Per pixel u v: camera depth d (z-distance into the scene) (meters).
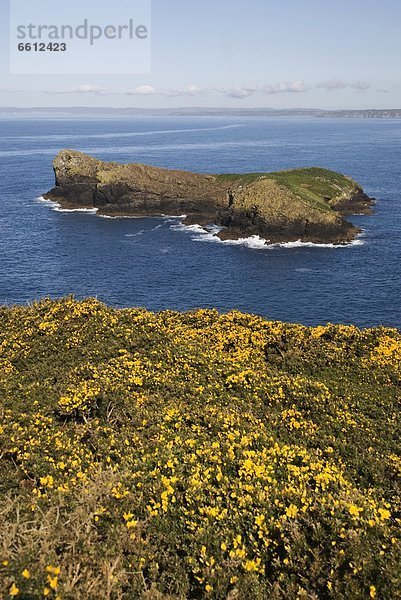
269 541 7.01
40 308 19.52
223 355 16.36
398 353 17.50
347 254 66.25
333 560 6.51
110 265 62.59
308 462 9.42
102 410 11.84
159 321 19.19
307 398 13.07
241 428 10.81
